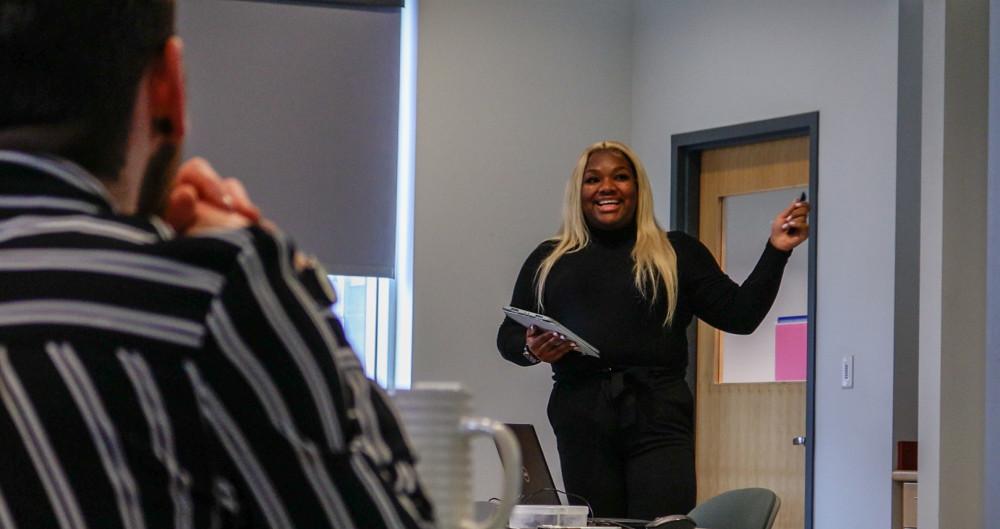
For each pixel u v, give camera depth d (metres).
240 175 6.00
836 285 5.98
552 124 6.62
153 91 0.78
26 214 0.72
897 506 5.69
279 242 0.73
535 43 6.62
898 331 5.80
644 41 6.78
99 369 0.67
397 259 6.35
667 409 3.59
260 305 0.70
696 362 6.60
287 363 0.70
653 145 6.70
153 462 0.67
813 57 6.16
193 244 0.71
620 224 3.74
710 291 3.73
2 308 0.69
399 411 0.90
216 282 0.70
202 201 0.84
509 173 6.52
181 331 0.69
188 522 0.68
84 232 0.71
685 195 6.61
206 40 6.02
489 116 6.50
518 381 6.44
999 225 4.81
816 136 6.11
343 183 6.11
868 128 5.94
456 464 0.91
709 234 6.59
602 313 3.66
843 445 5.88
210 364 0.69
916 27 5.96
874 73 5.94
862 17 6.01
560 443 3.66
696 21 6.58
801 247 6.23
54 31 0.74
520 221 6.52
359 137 6.15
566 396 3.64
